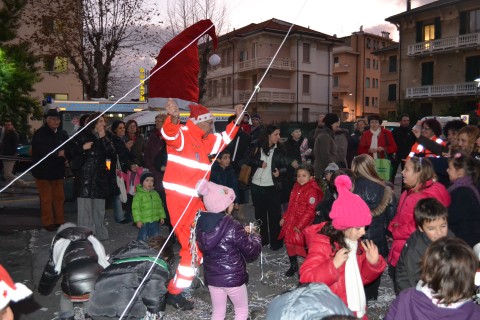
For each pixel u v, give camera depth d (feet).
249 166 23.38
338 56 200.23
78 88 106.11
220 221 12.35
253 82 144.66
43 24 79.00
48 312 16.11
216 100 157.99
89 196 24.26
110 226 28.96
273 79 142.00
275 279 19.17
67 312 13.48
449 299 7.95
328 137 27.58
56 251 13.26
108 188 24.77
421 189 13.74
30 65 67.41
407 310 8.45
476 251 12.01
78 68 81.10
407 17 125.59
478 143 18.57
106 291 11.51
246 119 37.73
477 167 13.88
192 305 16.19
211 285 12.67
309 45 145.18
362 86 201.57
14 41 86.22
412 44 124.88
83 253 13.11
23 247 24.00
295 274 19.54
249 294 17.56
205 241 12.30
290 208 19.20
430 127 24.45
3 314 8.33
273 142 22.89
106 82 81.87
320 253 10.52
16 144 50.93
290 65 142.82
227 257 12.42
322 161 27.48
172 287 14.47
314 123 116.47
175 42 16.33
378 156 31.09
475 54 113.39
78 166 24.08
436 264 8.05
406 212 13.58
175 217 15.21
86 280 12.80
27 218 30.83
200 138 15.99
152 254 12.26
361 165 15.20
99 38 79.05
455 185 13.84
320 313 7.38
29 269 20.59
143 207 21.98
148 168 25.34
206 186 12.80
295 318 7.39
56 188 27.73
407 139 35.22
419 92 123.34
